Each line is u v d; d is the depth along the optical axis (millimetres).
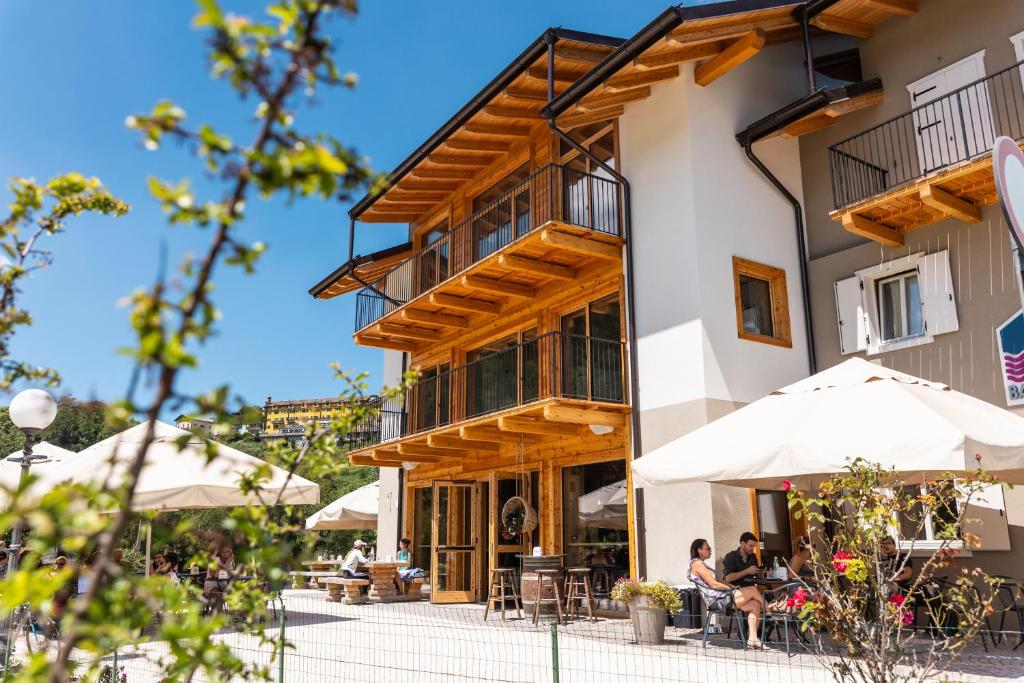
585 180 13078
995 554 8977
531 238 11680
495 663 7516
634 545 10906
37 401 6992
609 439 11727
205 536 2094
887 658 3496
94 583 1513
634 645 8500
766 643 8305
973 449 6348
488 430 12789
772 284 11852
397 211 17578
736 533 10070
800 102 11109
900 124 11367
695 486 10164
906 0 11312
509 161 14977
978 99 10445
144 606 1602
